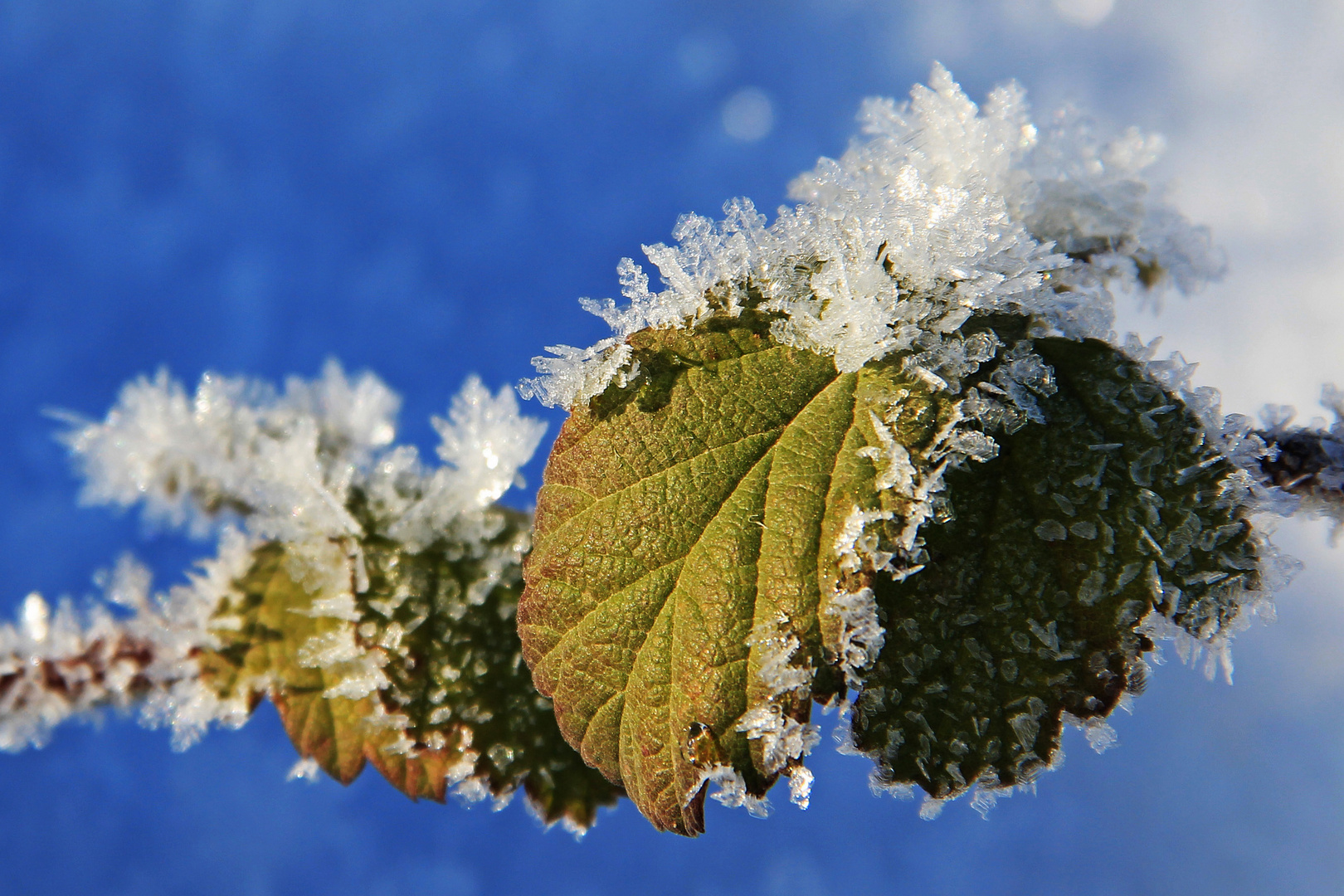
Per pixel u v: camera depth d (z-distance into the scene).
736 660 0.22
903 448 0.22
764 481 0.22
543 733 0.24
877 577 0.22
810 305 0.22
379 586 0.24
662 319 0.23
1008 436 0.22
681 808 0.22
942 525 0.22
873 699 0.22
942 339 0.22
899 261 0.23
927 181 0.23
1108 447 0.22
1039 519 0.22
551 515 0.23
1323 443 0.23
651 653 0.22
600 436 0.23
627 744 0.22
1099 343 0.23
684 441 0.22
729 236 0.23
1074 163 0.24
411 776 0.24
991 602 0.22
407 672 0.24
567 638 0.22
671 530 0.22
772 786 0.22
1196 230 0.24
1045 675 0.22
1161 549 0.22
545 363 0.23
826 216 0.23
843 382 0.22
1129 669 0.22
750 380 0.22
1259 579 0.22
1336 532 0.23
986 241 0.23
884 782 0.22
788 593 0.22
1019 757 0.22
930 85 0.23
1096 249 0.24
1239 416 0.22
